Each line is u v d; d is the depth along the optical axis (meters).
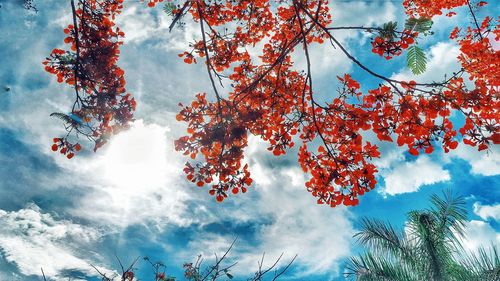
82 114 3.51
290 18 5.06
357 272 7.00
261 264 2.74
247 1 4.80
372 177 3.46
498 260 6.22
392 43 2.67
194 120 3.55
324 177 3.59
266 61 5.07
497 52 3.59
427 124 3.09
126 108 3.77
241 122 3.83
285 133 3.86
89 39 3.84
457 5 5.73
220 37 4.26
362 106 3.43
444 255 6.51
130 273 3.03
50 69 3.46
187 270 3.09
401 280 6.60
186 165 3.46
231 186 3.45
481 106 2.85
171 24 3.28
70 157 3.45
